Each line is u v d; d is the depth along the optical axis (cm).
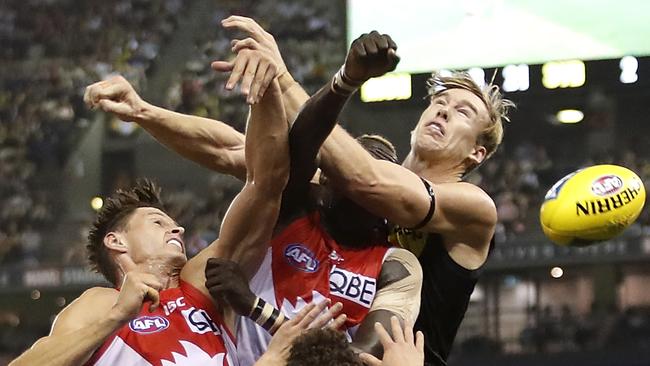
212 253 489
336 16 2669
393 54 436
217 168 534
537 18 2283
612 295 2212
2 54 2689
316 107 454
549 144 2367
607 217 529
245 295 464
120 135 2459
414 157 563
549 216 536
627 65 2248
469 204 519
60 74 2617
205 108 2475
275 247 493
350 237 505
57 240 2272
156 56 2658
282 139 460
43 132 2478
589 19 2267
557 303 2231
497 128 564
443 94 562
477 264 539
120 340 461
